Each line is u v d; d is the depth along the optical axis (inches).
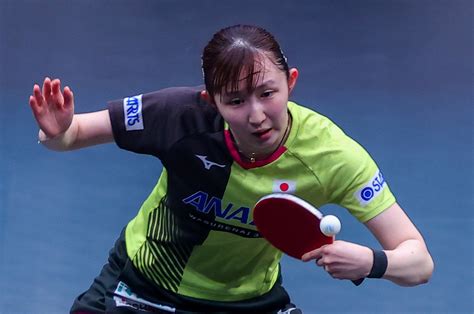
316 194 377.1
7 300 590.2
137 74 870.4
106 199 702.5
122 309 407.8
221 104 351.3
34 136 786.8
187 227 391.2
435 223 668.1
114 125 382.9
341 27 931.3
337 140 372.8
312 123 372.2
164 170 399.9
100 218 679.1
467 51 893.8
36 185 720.3
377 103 825.5
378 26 931.3
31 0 984.3
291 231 349.7
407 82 855.7
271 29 928.9
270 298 411.8
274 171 371.9
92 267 626.5
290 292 602.2
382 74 866.1
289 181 373.7
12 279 611.8
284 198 342.6
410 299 594.6
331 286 610.2
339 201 379.2
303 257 347.9
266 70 342.0
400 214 373.4
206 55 349.7
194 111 376.2
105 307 411.5
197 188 380.8
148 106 381.1
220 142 371.2
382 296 598.5
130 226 419.2
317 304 589.6
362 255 340.2
